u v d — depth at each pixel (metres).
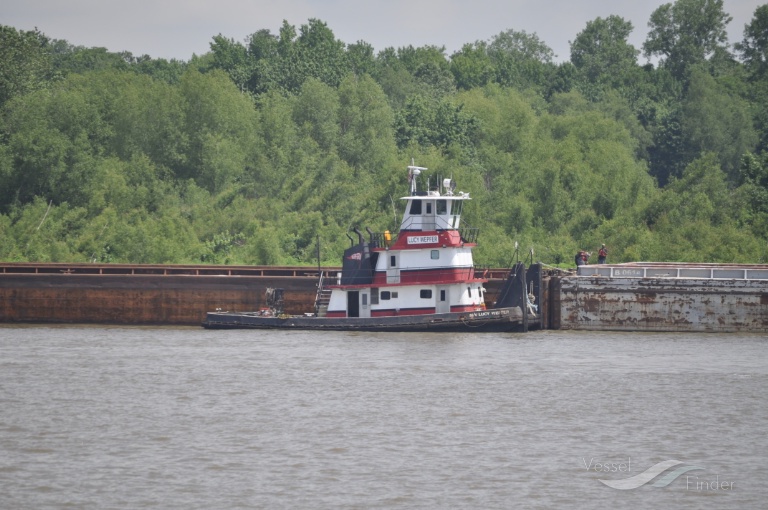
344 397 196.50
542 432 171.75
